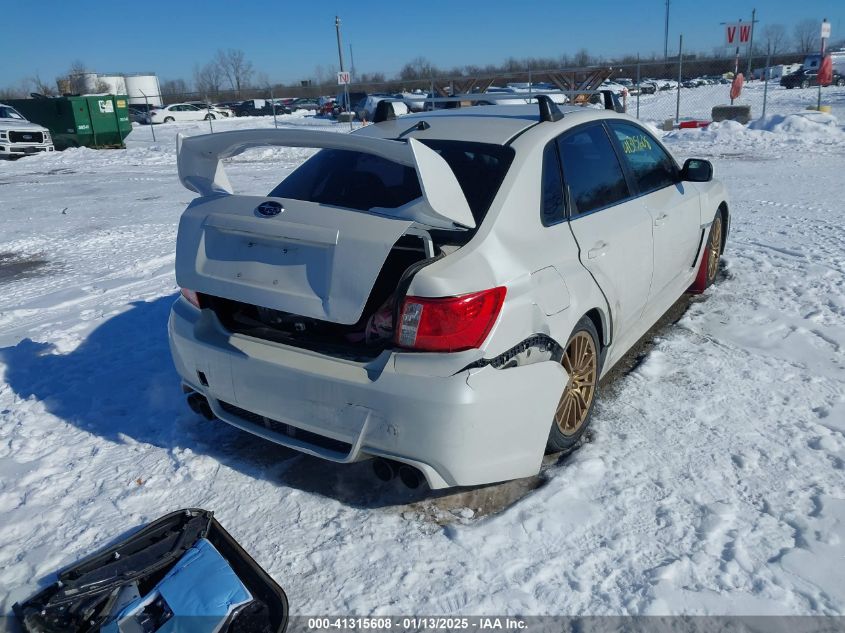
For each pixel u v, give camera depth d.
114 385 4.18
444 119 3.69
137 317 5.46
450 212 2.48
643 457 3.17
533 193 3.06
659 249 4.03
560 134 3.41
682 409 3.60
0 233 9.45
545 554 2.61
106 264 7.57
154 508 3.00
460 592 2.45
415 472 2.75
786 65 50.31
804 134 15.70
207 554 2.53
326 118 34.44
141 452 3.44
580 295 3.08
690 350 4.32
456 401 2.52
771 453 3.16
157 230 9.35
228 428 3.62
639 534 2.68
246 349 2.94
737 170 11.94
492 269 2.66
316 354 2.80
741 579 2.44
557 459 3.24
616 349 3.72
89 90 44.31
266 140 2.81
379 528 2.80
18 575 2.64
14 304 6.16
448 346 2.54
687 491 2.92
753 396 3.70
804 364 4.05
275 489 3.09
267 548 2.71
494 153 3.17
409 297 2.56
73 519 2.95
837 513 2.74
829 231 7.11
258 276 2.71
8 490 3.17
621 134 4.02
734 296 5.28
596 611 2.35
